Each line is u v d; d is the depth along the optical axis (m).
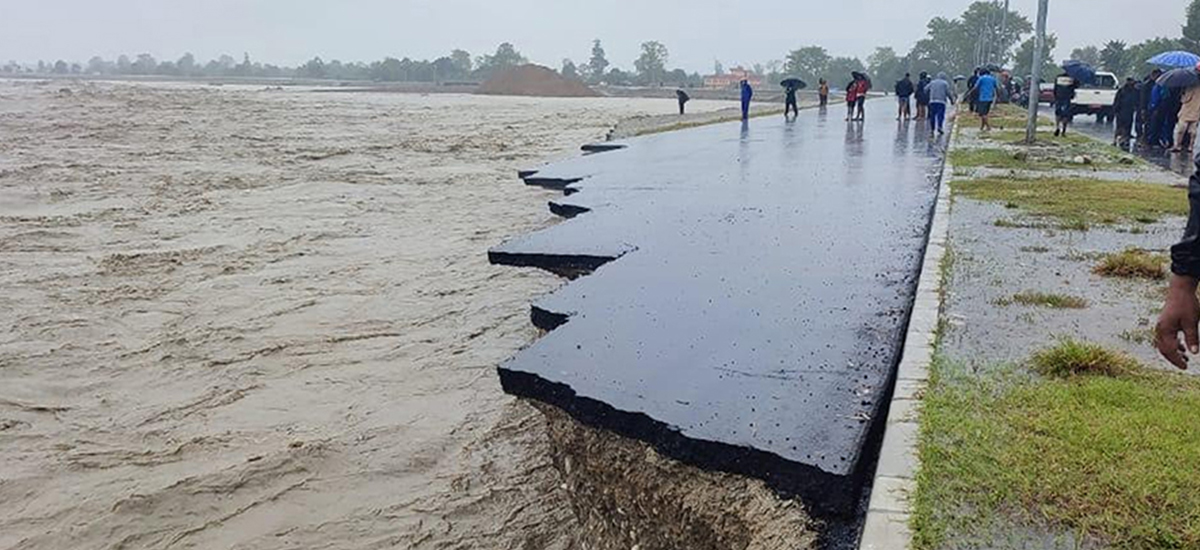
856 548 3.37
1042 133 19.50
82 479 5.84
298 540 5.23
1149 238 7.30
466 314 9.52
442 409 7.01
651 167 14.30
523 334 8.86
